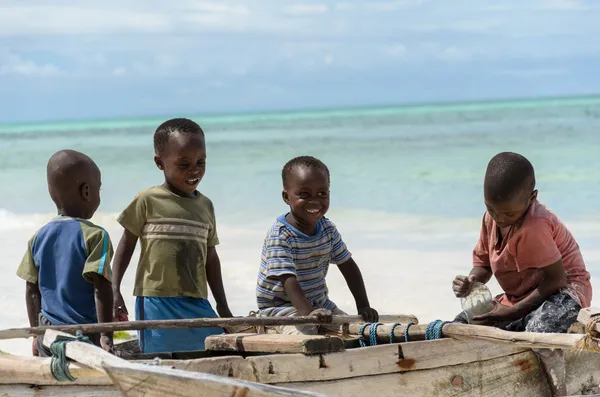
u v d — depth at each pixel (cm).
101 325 466
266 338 480
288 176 594
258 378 449
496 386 512
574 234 1171
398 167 2095
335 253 622
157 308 585
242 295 905
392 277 968
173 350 589
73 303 500
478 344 504
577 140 2784
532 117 4703
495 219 548
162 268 585
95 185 529
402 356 483
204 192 1689
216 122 5947
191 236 592
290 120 5947
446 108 7612
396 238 1204
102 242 502
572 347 436
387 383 480
